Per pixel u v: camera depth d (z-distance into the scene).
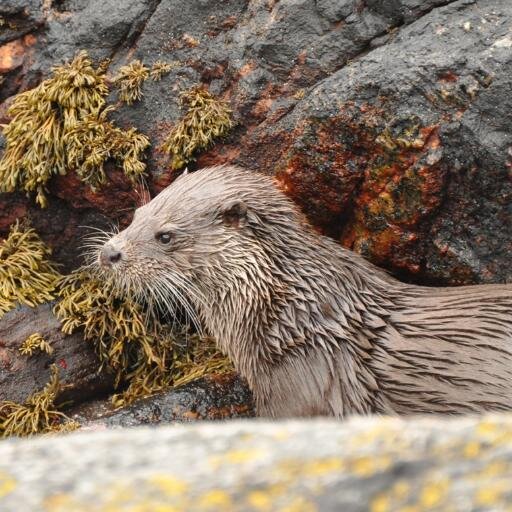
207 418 7.42
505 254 7.19
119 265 7.16
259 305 6.96
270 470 2.54
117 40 8.18
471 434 2.60
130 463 2.67
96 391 8.41
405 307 6.96
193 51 7.95
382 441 2.63
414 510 2.34
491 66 6.78
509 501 2.32
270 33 7.63
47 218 8.66
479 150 6.84
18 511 2.47
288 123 7.54
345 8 7.44
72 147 8.11
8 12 8.36
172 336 8.55
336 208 7.65
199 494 2.47
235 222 7.03
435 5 7.22
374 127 7.10
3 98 8.58
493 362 6.46
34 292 8.48
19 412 7.89
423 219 7.28
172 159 7.96
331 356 6.83
